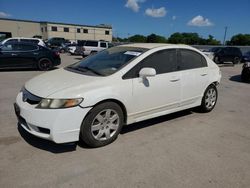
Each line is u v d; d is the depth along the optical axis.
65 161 3.18
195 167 3.16
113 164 3.15
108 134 3.66
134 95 3.81
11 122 4.41
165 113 4.43
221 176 2.98
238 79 11.02
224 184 2.83
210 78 5.23
